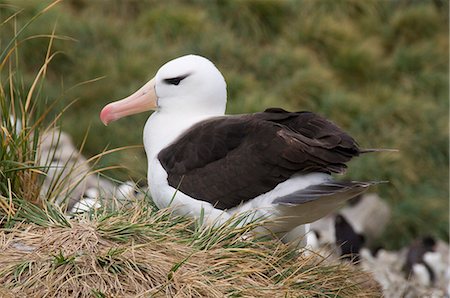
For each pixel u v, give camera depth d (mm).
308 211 8492
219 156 8703
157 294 7574
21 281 7652
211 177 8672
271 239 8711
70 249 7938
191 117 9305
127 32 21766
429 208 19047
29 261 7770
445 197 19734
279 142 8445
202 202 8672
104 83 20234
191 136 8906
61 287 7574
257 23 22641
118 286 7629
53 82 20312
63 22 20953
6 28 20234
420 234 18750
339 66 22516
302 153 8312
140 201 9031
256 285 7992
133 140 18719
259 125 8641
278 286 8023
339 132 8383
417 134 20594
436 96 22266
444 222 18969
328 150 8289
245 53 21719
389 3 24109
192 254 8008
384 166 19438
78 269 7688
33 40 20266
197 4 22953
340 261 9305
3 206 8586
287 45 22375
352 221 17375
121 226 8188
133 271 7734
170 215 8695
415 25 23609
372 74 22469
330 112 20766
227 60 21609
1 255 7914
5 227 8391
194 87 9289
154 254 7992
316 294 8297
